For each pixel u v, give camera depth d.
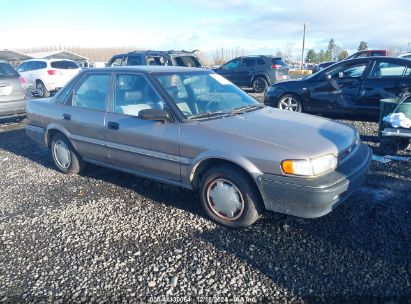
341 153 3.23
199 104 3.87
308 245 3.04
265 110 4.12
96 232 3.40
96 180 4.79
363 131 6.85
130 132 3.92
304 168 2.91
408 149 5.60
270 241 3.13
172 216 3.67
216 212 3.46
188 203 3.96
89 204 4.03
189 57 11.24
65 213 3.82
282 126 3.46
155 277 2.71
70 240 3.28
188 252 3.01
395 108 5.20
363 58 7.34
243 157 3.12
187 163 3.50
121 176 4.89
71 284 2.67
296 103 8.25
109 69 4.39
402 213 3.53
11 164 5.72
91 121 4.36
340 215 3.53
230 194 3.30
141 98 3.94
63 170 5.08
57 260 2.97
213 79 4.46
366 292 2.47
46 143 5.21
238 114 3.82
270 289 2.54
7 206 4.07
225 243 3.13
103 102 4.34
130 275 2.74
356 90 7.36
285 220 3.48
